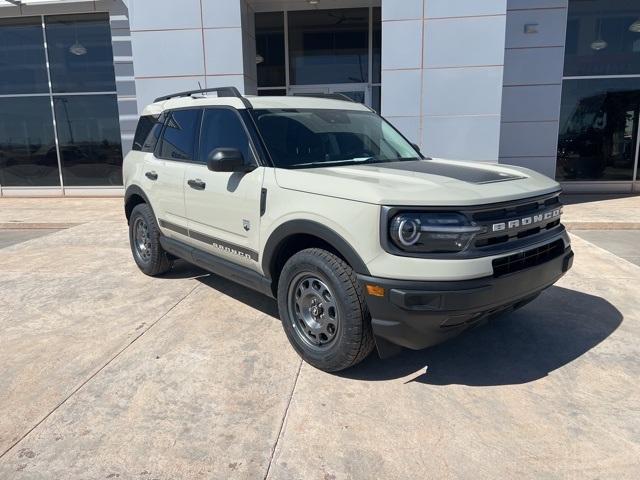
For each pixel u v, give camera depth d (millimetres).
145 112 5961
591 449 2803
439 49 9820
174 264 6539
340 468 2674
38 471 2656
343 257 3463
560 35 11852
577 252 7125
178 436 2941
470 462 2711
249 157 4133
